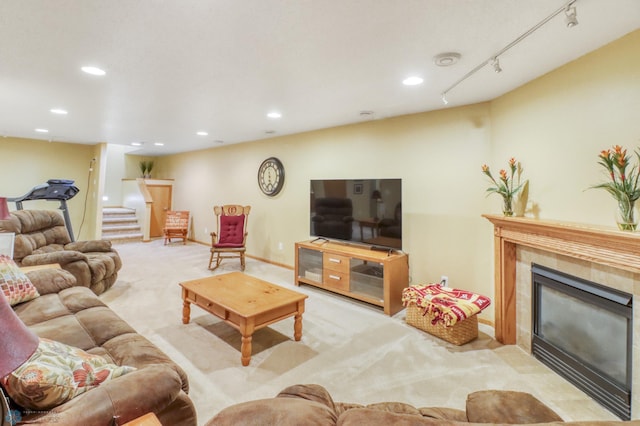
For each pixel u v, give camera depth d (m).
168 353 2.42
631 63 1.75
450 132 3.28
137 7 1.56
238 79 2.55
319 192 4.17
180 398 1.26
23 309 2.08
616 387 1.78
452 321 2.50
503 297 2.64
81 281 3.37
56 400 1.02
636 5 1.50
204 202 6.95
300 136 4.84
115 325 1.93
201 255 5.92
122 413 1.00
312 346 2.58
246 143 5.82
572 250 1.97
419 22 1.68
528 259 2.50
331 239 4.10
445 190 3.32
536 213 2.45
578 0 1.47
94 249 4.04
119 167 8.24
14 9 1.58
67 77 2.52
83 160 6.48
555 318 2.28
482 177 3.09
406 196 3.62
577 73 2.08
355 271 3.60
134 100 3.13
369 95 2.91
